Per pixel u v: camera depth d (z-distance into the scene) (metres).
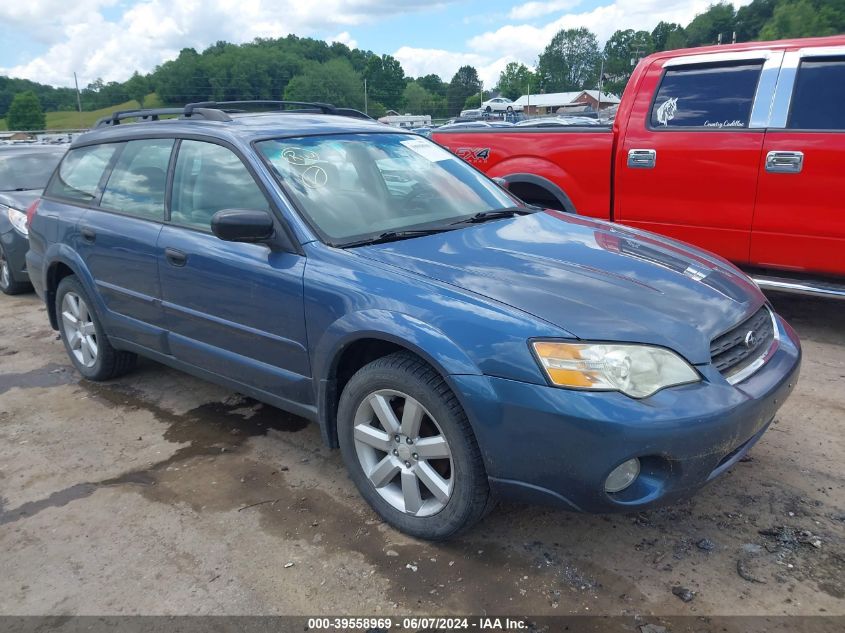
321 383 2.96
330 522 2.97
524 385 2.34
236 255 3.25
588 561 2.66
